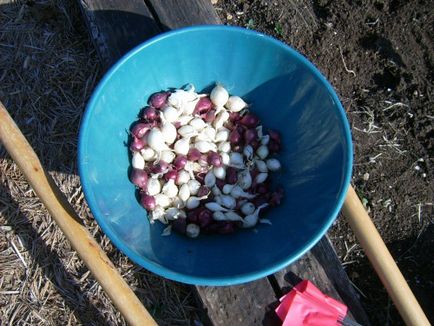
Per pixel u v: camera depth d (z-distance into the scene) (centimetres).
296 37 80
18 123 76
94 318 68
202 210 60
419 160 75
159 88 62
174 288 68
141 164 60
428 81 78
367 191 74
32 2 81
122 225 54
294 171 61
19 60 79
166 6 69
